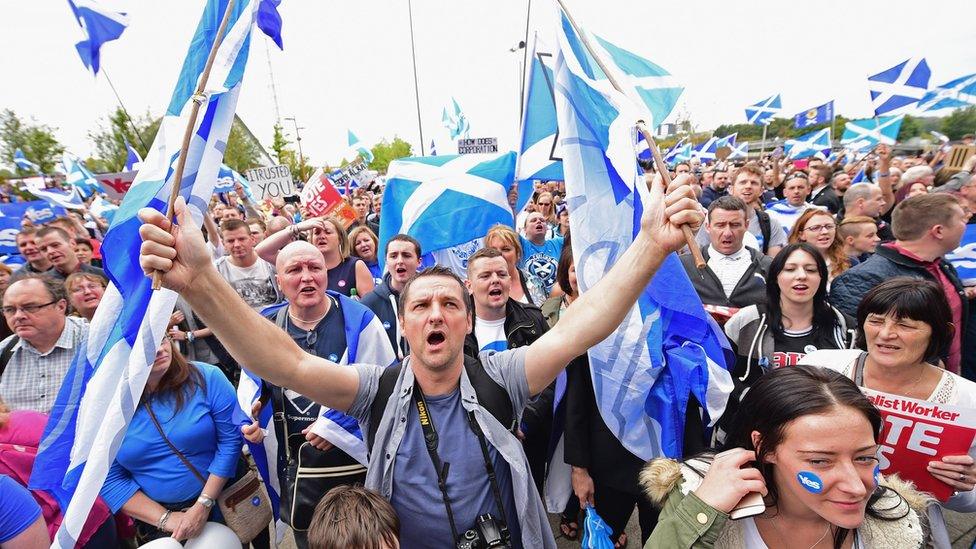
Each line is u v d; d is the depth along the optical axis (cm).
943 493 175
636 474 243
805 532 125
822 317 255
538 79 396
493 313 298
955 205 269
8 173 2095
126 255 155
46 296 271
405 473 158
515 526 162
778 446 119
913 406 176
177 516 223
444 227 415
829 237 369
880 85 782
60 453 153
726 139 1759
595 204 235
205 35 173
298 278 251
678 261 232
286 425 244
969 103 729
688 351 231
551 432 279
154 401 227
